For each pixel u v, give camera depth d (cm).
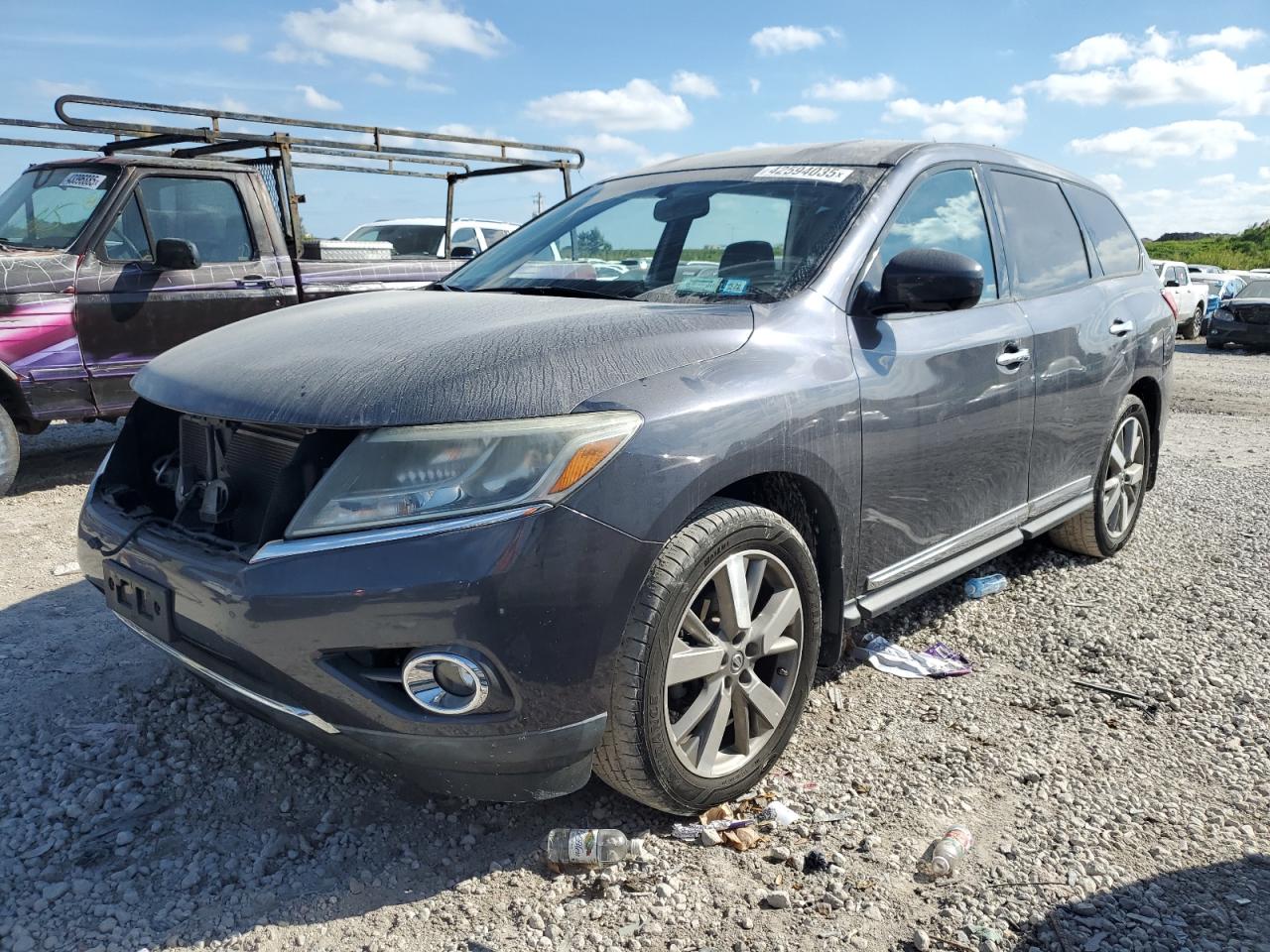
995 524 370
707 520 244
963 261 282
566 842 239
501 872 240
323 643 216
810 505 287
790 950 214
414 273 766
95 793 264
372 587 211
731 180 351
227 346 280
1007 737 310
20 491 598
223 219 664
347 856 245
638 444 228
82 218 609
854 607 303
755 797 272
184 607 237
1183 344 2186
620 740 235
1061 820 264
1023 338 366
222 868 239
